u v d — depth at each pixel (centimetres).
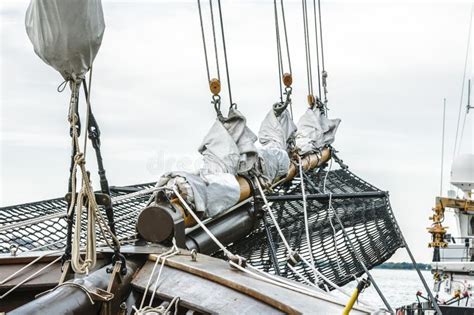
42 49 432
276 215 1037
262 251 934
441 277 1898
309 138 1379
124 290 533
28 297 551
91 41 434
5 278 559
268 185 934
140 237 652
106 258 591
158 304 543
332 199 1076
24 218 819
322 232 1041
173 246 624
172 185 705
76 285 469
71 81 451
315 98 1531
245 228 880
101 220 479
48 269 568
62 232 779
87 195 460
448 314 1445
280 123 1166
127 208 902
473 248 2002
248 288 530
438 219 2086
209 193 751
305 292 554
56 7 414
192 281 554
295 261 720
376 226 1077
